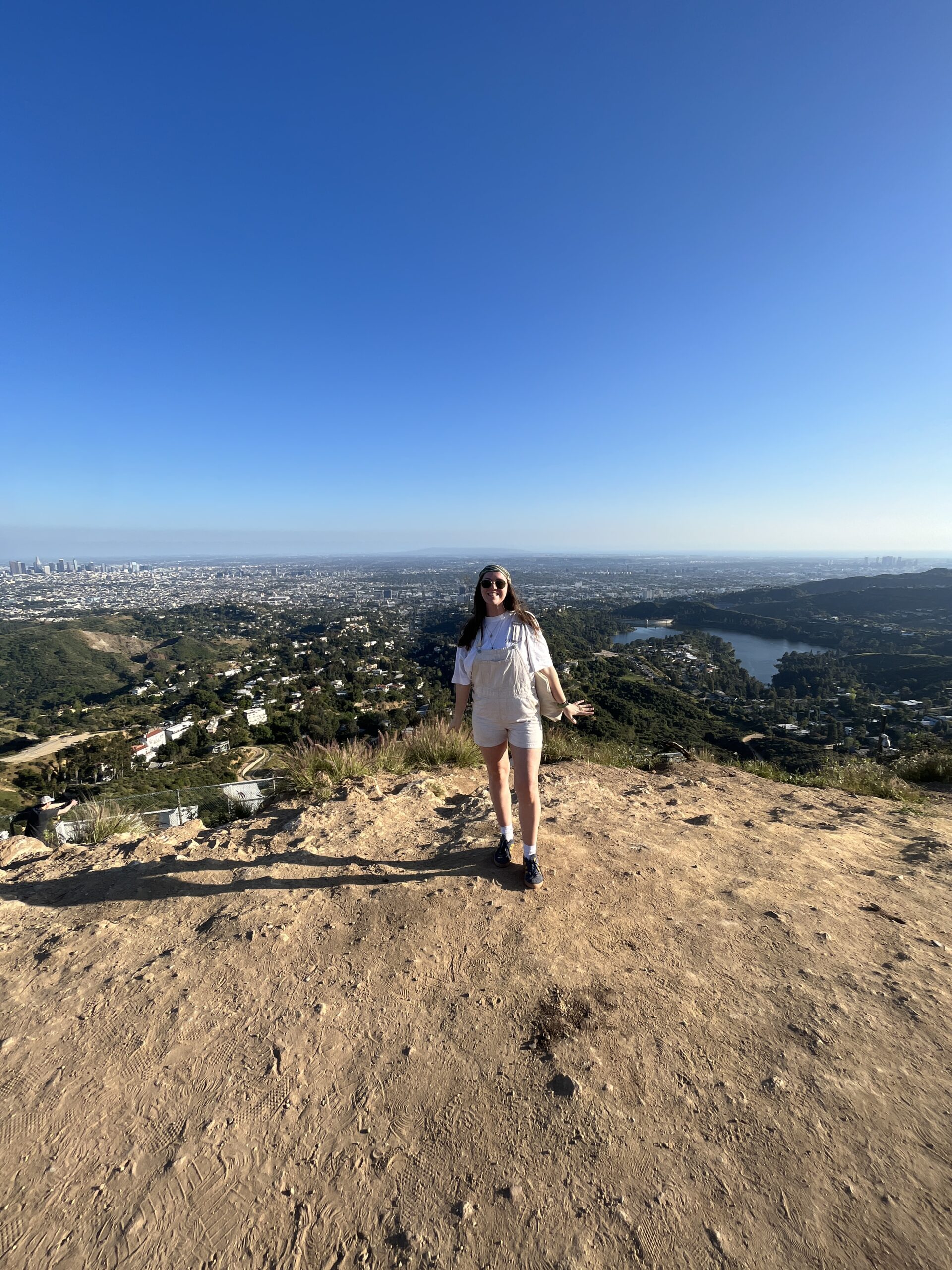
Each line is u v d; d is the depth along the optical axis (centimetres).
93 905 248
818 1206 109
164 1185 120
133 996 182
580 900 231
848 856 287
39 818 390
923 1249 101
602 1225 107
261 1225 111
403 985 182
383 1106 138
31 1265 104
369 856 285
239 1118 135
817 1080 140
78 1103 141
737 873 260
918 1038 154
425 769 484
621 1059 148
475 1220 110
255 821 356
